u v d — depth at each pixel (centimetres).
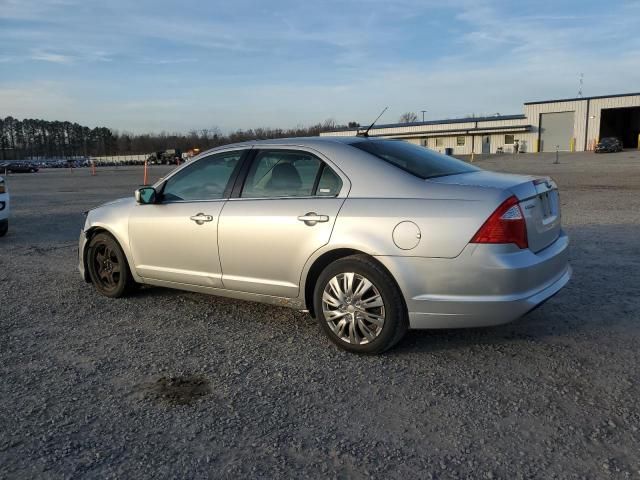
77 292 578
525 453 260
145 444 276
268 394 329
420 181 371
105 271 550
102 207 553
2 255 812
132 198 543
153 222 487
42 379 357
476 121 5716
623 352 375
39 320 483
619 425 282
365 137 446
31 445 277
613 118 5562
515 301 341
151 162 7938
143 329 453
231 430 288
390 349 393
